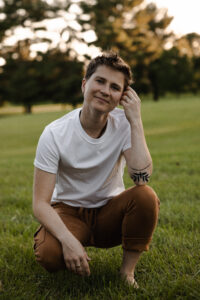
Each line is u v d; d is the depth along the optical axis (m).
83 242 2.49
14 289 2.38
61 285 2.43
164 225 3.45
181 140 14.09
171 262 2.61
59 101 51.41
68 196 2.46
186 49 60.59
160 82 55.84
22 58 53.59
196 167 6.77
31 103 52.66
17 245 3.12
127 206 2.35
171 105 33.31
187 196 4.61
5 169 8.36
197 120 21.98
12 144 18.77
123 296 2.20
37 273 2.62
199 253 2.72
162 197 4.62
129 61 50.28
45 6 53.44
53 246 2.20
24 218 4.02
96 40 50.78
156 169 6.87
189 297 2.11
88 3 54.62
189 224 3.46
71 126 2.32
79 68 51.09
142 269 2.57
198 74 59.06
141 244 2.36
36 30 52.72
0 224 3.84
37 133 22.64
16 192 5.41
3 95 52.72
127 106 2.34
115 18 54.97
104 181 2.41
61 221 2.21
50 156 2.26
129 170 2.36
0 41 52.50
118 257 2.82
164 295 2.16
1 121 31.81
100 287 2.34
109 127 2.37
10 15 53.22
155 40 54.59
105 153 2.37
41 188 2.27
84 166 2.33
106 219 2.48
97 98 2.23
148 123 22.50
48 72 50.97
